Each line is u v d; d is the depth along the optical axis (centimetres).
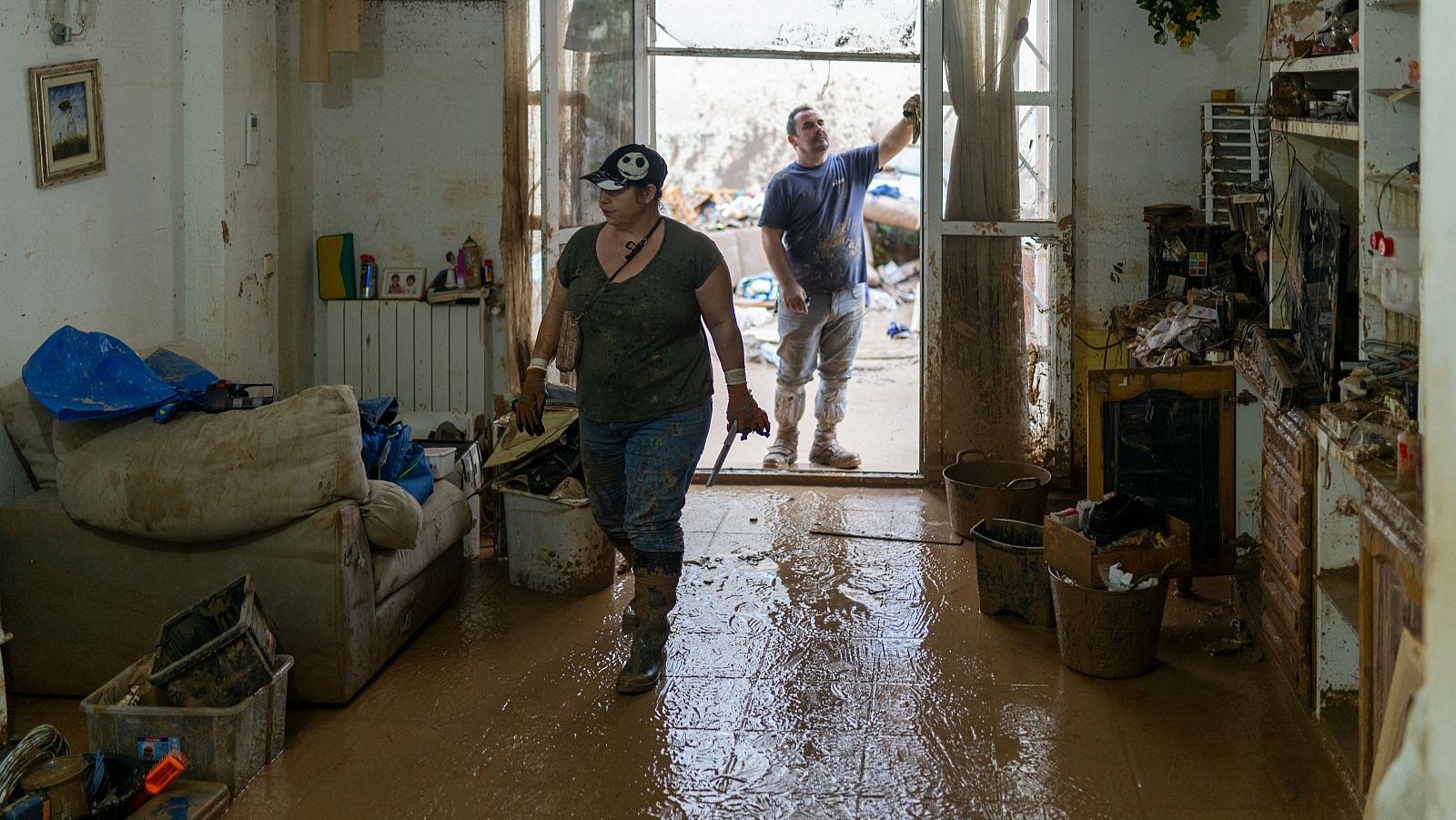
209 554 355
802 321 600
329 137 575
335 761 329
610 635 415
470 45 566
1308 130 368
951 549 501
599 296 358
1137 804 303
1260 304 451
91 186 407
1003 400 575
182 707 311
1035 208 563
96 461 353
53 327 389
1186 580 442
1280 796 304
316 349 582
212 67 464
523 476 452
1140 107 546
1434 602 140
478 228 578
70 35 392
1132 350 486
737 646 404
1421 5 145
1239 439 418
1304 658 340
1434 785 139
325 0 520
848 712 356
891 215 1123
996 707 357
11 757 274
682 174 1241
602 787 315
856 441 683
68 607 363
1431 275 141
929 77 550
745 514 550
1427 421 142
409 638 407
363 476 360
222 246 471
